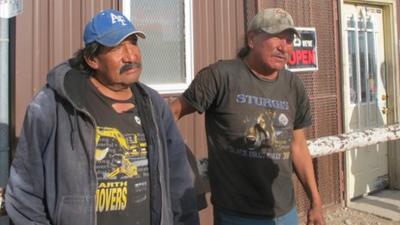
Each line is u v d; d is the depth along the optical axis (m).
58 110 1.86
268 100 2.68
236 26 4.46
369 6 6.20
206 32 4.27
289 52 2.65
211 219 4.37
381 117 6.41
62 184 1.81
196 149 4.21
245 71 2.68
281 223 2.71
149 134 2.04
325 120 5.43
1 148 2.62
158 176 2.03
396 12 6.41
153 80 3.97
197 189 3.15
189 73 4.15
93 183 1.84
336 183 5.67
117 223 1.91
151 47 3.95
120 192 1.92
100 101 1.96
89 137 1.85
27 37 3.30
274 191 2.68
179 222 2.21
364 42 6.16
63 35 3.47
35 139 1.84
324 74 5.40
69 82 1.88
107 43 1.90
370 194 6.31
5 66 2.61
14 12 2.34
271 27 2.55
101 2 3.65
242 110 2.63
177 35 4.09
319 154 4.33
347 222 5.30
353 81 6.02
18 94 3.27
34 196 1.86
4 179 2.62
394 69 6.39
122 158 1.94
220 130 2.69
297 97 2.82
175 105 2.75
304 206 5.14
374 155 6.34
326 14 5.42
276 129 2.68
